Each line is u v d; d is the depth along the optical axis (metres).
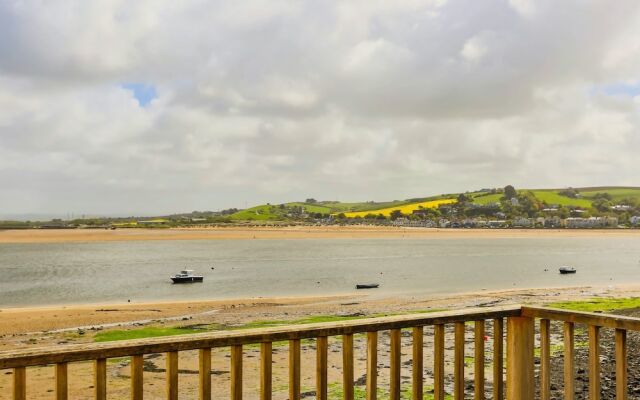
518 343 5.29
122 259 106.81
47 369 15.27
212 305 40.97
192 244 171.62
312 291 53.44
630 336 15.42
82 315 35.66
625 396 4.70
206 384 4.00
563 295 44.78
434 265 87.38
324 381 4.43
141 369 3.85
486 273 73.12
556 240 195.62
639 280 63.38
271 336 4.21
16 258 110.94
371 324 4.55
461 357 4.99
